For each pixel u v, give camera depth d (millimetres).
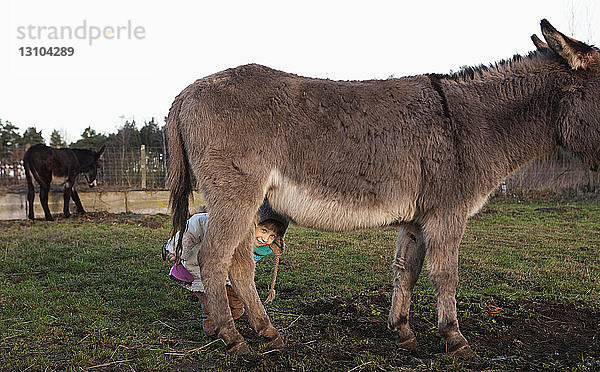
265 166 3420
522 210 13086
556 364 3342
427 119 3434
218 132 3418
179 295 5055
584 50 3447
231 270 3627
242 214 3412
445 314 3432
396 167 3412
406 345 3664
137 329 4035
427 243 3449
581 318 4379
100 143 27984
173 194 3701
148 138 26141
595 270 6496
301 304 4766
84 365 3322
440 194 3387
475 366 3301
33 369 3256
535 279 5902
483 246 8180
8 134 30672
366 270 6250
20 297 4844
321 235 8914
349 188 3447
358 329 4059
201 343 3756
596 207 13266
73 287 5250
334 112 3449
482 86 3625
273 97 3471
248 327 4113
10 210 11688
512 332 4012
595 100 3404
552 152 3725
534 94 3535
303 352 3533
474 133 3424
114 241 7895
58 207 12562
